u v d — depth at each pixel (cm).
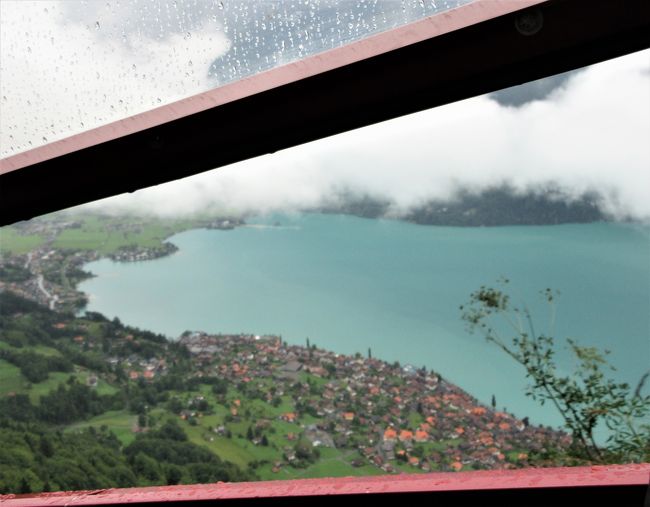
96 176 150
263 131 134
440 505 125
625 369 360
